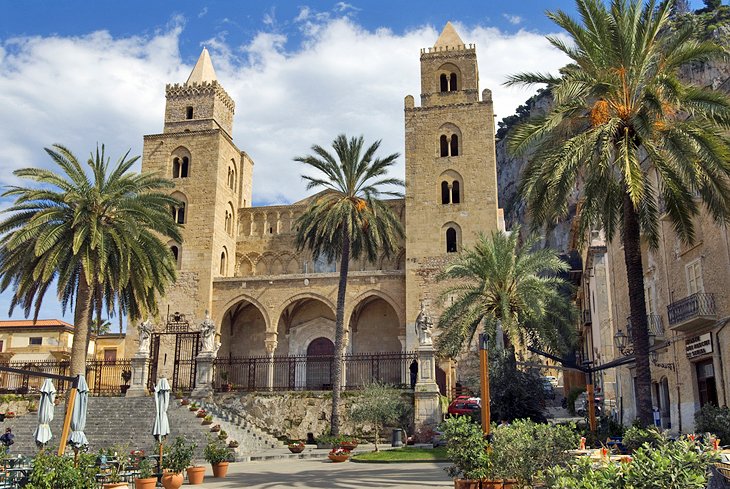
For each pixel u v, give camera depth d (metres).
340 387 44.00
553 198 22.14
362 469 26.02
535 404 36.31
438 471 24.00
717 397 26.45
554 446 15.61
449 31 62.56
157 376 53.72
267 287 56.00
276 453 34.25
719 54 21.86
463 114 58.53
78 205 34.28
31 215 35.03
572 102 22.61
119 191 35.84
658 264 32.75
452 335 38.00
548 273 69.44
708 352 26.80
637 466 10.09
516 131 22.48
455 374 50.91
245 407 41.84
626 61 21.83
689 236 22.06
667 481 9.82
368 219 42.25
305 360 48.75
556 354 38.09
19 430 36.88
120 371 53.28
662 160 21.25
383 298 54.81
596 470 10.92
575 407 50.97
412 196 56.84
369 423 39.34
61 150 35.66
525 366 37.94
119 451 22.61
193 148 59.88
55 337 69.25
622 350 34.50
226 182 61.12
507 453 15.64
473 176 56.69
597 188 22.44
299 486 20.80
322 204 43.06
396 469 25.52
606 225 23.72
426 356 38.84
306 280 55.59
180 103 62.78
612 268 40.06
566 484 10.09
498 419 35.72
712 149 20.12
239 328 58.97
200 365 42.72
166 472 21.47
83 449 23.28
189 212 58.06
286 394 41.66
